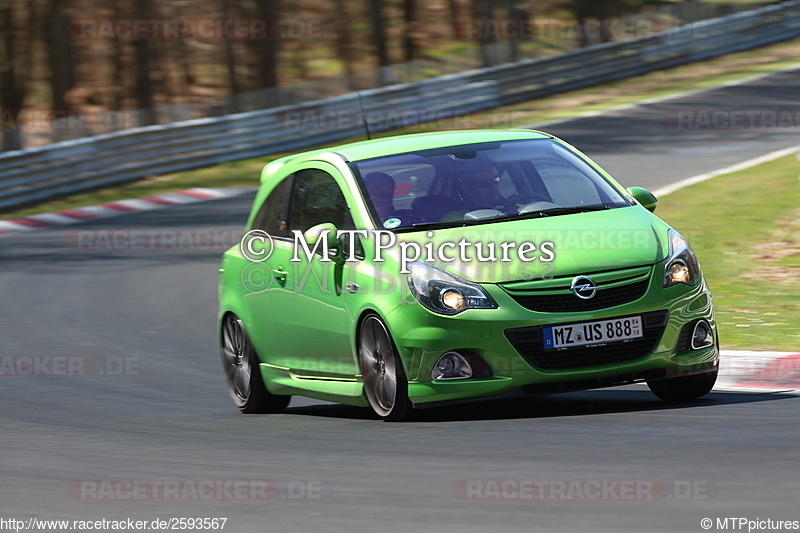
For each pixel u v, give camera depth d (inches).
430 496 567.8
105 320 1480.1
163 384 1110.4
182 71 5580.7
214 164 3147.1
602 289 788.6
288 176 957.8
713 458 615.8
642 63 4030.5
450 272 790.5
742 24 4320.9
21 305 1622.8
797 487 539.2
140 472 689.6
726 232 1688.0
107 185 2957.7
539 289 782.5
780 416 748.6
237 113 3270.2
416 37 5812.0
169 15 5049.2
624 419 764.6
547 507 527.2
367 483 609.9
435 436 745.0
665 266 807.7
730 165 2361.0
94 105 5295.3
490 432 745.6
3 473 713.0
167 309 1530.5
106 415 961.5
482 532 491.2
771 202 1865.2
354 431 792.9
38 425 919.0
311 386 896.9
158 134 3053.6
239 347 990.4
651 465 607.8
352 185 872.3
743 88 3558.1
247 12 4904.0
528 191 868.0
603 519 498.3
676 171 2354.8
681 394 856.3
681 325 804.0
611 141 2861.7
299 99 3371.1
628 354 791.7
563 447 676.1
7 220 2573.8
